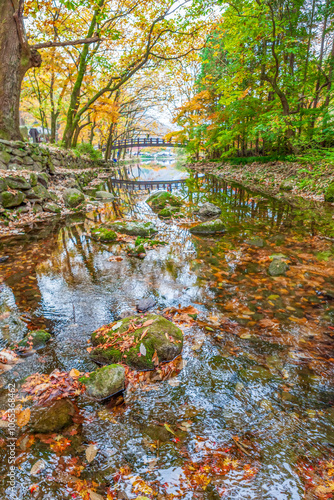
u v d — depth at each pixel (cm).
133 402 165
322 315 259
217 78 2002
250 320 251
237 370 190
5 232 559
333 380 181
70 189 860
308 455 133
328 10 1088
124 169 3127
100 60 1380
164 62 1645
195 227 550
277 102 1292
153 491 117
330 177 881
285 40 1036
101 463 129
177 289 314
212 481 121
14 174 673
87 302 287
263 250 437
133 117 3478
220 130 1889
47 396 169
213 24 1226
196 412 158
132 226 546
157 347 199
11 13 777
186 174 2020
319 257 401
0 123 814
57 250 451
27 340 218
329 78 1109
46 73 1525
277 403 163
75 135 1817
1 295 301
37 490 118
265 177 1207
